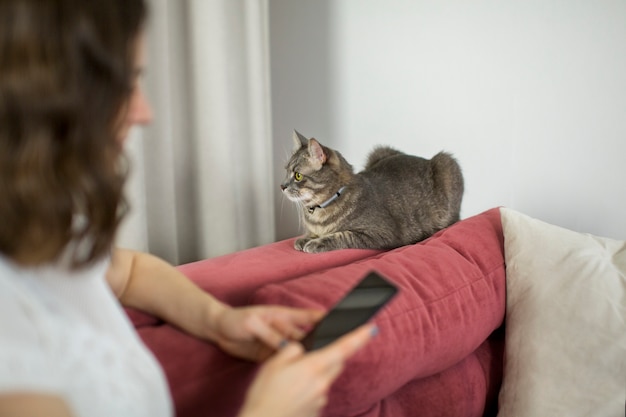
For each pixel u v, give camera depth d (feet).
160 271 2.58
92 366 1.61
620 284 3.43
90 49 1.44
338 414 2.79
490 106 5.64
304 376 1.67
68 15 1.39
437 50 5.74
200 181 5.56
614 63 4.99
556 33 5.16
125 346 1.83
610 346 3.15
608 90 5.08
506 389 3.45
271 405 1.62
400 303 3.05
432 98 5.90
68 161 1.47
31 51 1.35
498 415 3.46
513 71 5.44
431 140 6.04
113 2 1.50
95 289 1.90
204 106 5.37
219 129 5.47
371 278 2.18
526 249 3.77
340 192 5.24
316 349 1.87
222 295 3.18
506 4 5.31
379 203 5.39
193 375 2.35
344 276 3.15
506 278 3.84
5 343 1.37
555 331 3.34
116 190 1.63
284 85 6.59
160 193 5.23
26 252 1.56
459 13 5.55
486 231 4.13
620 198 5.27
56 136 1.44
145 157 5.10
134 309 2.66
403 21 5.82
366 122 6.31
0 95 1.35
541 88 5.36
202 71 5.30
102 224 1.63
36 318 1.50
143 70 1.79
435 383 3.46
